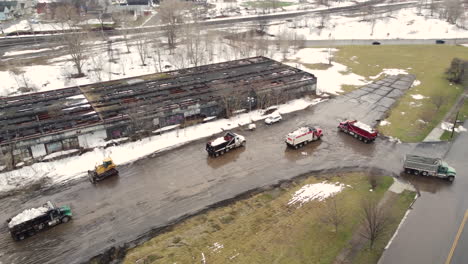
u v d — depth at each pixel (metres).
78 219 40.97
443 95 77.38
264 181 47.81
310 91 77.94
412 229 38.78
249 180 48.06
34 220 38.19
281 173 49.62
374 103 74.19
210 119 66.12
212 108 66.50
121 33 123.69
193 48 106.62
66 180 48.59
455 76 85.50
